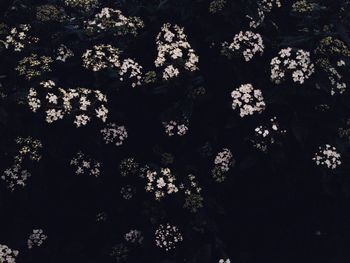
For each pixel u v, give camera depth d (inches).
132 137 286.0
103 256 274.7
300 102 262.4
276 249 289.0
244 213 291.4
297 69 247.4
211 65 283.3
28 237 259.8
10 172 248.2
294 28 291.6
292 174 273.7
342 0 255.3
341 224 291.4
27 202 263.3
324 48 254.8
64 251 272.4
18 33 263.7
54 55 279.0
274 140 258.1
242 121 270.2
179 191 262.5
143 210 269.1
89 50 263.1
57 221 276.7
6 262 236.1
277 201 285.9
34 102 238.4
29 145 248.4
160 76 261.3
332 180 267.9
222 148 279.3
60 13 298.5
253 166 275.7
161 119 260.7
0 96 242.5
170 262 255.6
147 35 287.3
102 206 280.8
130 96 284.5
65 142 260.2
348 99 263.0
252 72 275.9
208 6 272.5
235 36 259.1
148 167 271.9
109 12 280.1
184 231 262.2
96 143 262.2
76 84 277.7
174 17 284.2
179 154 282.5
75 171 266.5
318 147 259.3
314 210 292.7
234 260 282.8
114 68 268.4
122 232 278.5
